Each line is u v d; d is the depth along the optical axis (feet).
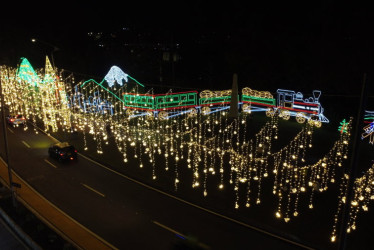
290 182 56.59
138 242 43.78
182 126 99.81
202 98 110.83
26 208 51.24
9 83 139.64
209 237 44.60
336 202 53.11
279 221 47.98
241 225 47.42
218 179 62.69
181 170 67.56
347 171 61.21
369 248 41.68
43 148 84.53
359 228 46.16
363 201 53.06
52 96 114.83
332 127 93.56
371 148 76.79
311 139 84.07
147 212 51.80
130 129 98.07
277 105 105.81
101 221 49.29
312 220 48.08
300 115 97.55
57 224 48.26
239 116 107.65
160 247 42.57
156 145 77.61
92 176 66.59
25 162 74.90
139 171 67.87
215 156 74.43
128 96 111.45
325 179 61.00
